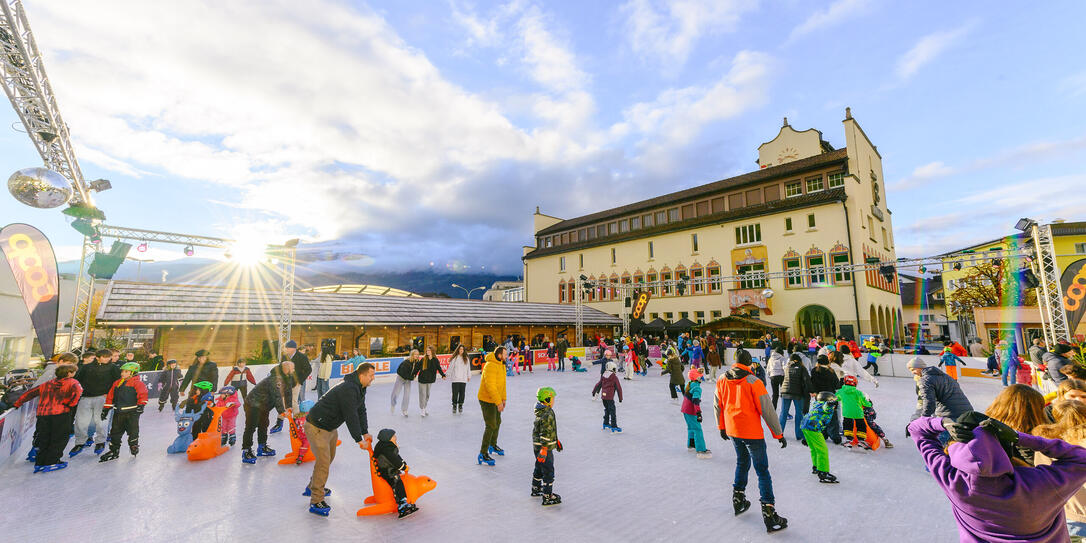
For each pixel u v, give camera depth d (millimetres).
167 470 6344
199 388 7438
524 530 4422
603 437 8438
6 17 7438
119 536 4281
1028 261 16531
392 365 18328
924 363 6773
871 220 32656
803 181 33125
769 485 4414
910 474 6055
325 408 4891
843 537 4207
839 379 8188
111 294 18828
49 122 9492
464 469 6496
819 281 30203
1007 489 1911
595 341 31781
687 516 4742
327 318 23000
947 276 44375
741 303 32688
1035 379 12648
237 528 4453
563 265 48062
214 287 22172
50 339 10266
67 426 6457
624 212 44031
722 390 4852
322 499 4816
